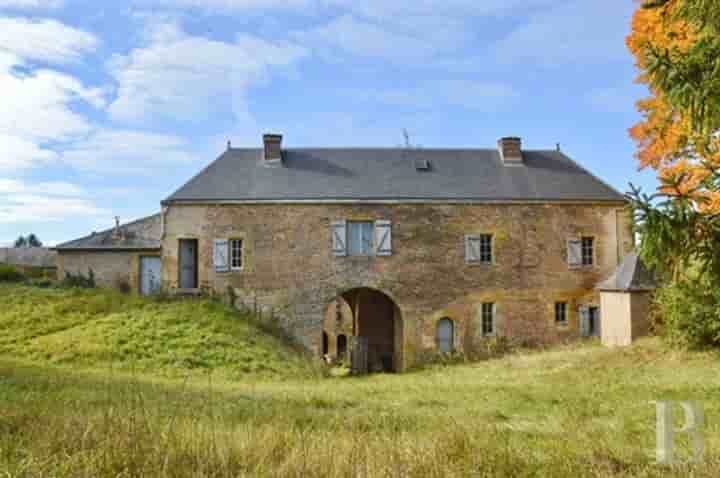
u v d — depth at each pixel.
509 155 26.64
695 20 6.36
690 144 15.58
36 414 7.17
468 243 24.33
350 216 23.98
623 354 17.80
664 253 6.14
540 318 24.44
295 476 5.16
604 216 25.17
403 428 7.89
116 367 15.47
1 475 4.86
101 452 5.29
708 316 16.06
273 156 25.56
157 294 23.08
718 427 7.67
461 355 23.69
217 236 23.67
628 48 15.56
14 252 44.50
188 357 16.75
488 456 5.83
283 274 23.64
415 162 26.12
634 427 8.16
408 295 23.97
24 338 17.72
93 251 26.36
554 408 10.36
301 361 19.50
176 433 6.07
